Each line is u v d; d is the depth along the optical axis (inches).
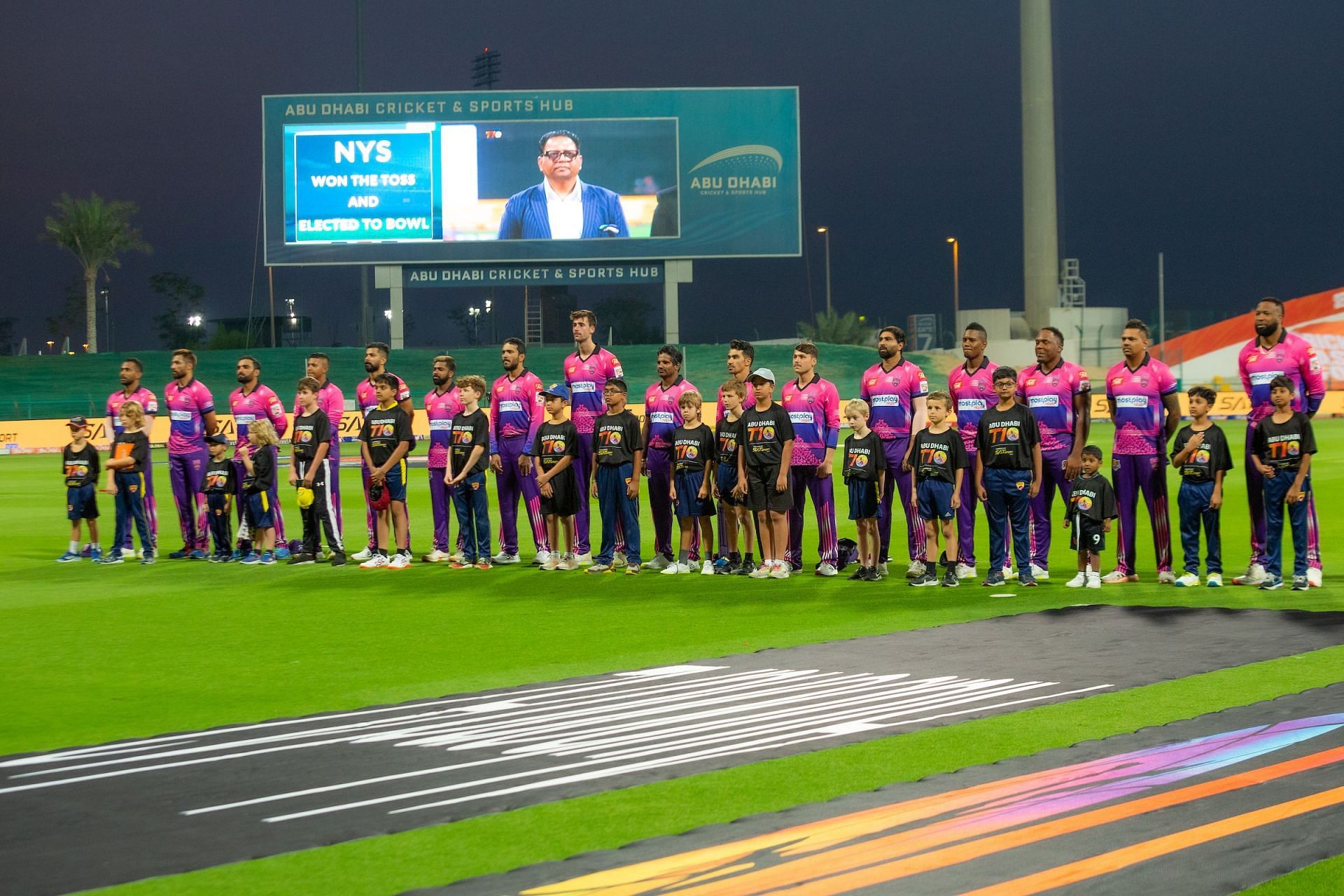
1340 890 143.7
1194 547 406.0
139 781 194.2
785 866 154.0
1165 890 144.4
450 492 518.9
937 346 2485.2
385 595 412.5
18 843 165.9
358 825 171.8
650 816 174.7
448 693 258.2
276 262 1790.1
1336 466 906.7
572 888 147.7
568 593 413.7
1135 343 407.2
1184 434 410.3
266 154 1779.0
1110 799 177.6
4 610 384.5
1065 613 346.0
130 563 517.7
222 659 300.0
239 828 171.2
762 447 443.5
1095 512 406.0
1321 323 2190.0
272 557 513.3
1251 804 174.4
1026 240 2373.3
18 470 1178.0
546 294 2620.6
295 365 2278.5
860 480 435.2
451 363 517.7
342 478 1012.5
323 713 241.3
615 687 260.8
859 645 303.6
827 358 2390.5
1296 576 391.5
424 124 1792.6
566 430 477.1
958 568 442.6
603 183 1820.9
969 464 458.3
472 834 167.9
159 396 2176.4
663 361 480.7
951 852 157.9
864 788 185.9
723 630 333.7
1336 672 259.9
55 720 237.0
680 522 466.0
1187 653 283.0
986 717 227.1
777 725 224.8
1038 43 2327.8
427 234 1803.6
